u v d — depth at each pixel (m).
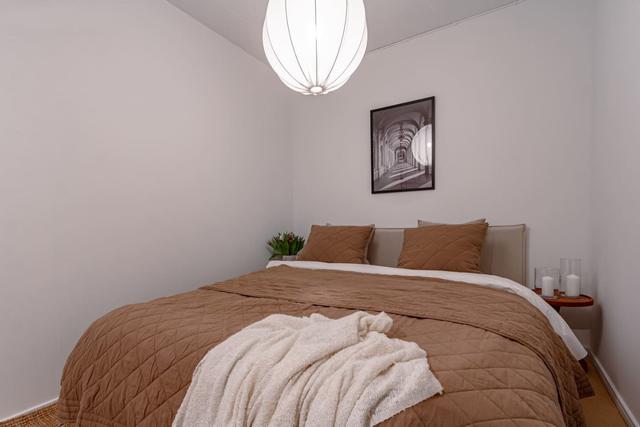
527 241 2.43
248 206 3.16
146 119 2.32
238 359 0.92
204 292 1.79
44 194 1.80
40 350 1.78
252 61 3.25
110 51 2.12
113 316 1.36
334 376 0.78
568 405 1.28
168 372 1.03
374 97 3.13
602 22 2.00
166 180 2.44
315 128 3.52
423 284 1.86
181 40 2.58
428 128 2.82
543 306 1.73
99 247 2.04
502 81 2.53
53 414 1.73
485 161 2.60
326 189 3.45
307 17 1.48
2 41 1.66
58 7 1.88
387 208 3.06
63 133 1.88
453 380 0.78
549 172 2.37
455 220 2.72
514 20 2.49
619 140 1.66
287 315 1.25
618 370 1.70
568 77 2.31
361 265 2.45
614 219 1.74
